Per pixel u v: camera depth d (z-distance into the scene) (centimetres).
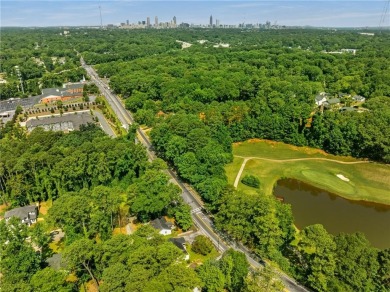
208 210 11375
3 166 11512
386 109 17950
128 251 7331
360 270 7388
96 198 9481
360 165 15362
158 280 6344
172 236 10050
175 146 13788
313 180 14112
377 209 12256
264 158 16150
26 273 7525
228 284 7831
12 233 8025
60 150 12588
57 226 9375
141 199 10200
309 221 11475
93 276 8019
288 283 8319
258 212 9088
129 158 12450
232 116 17775
